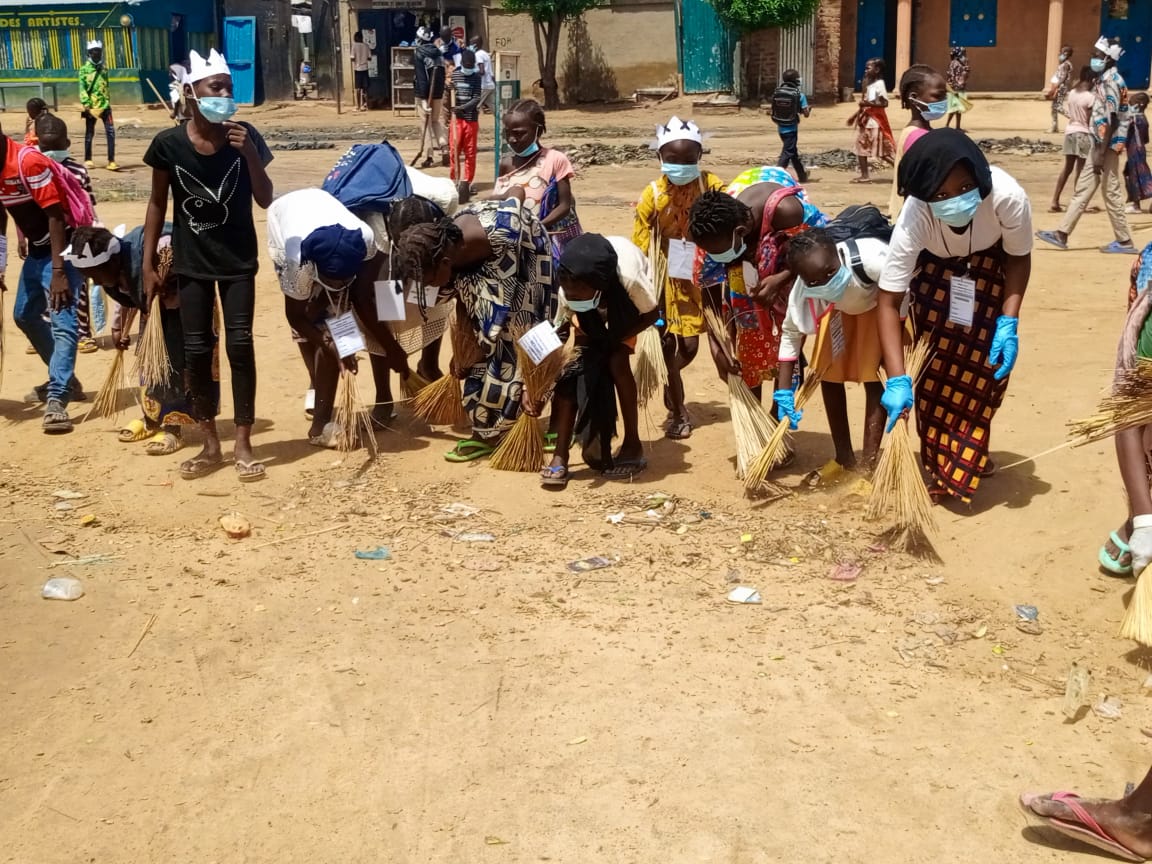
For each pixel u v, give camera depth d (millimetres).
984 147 22750
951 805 3566
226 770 3809
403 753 3869
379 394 7055
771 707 4082
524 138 7188
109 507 5988
